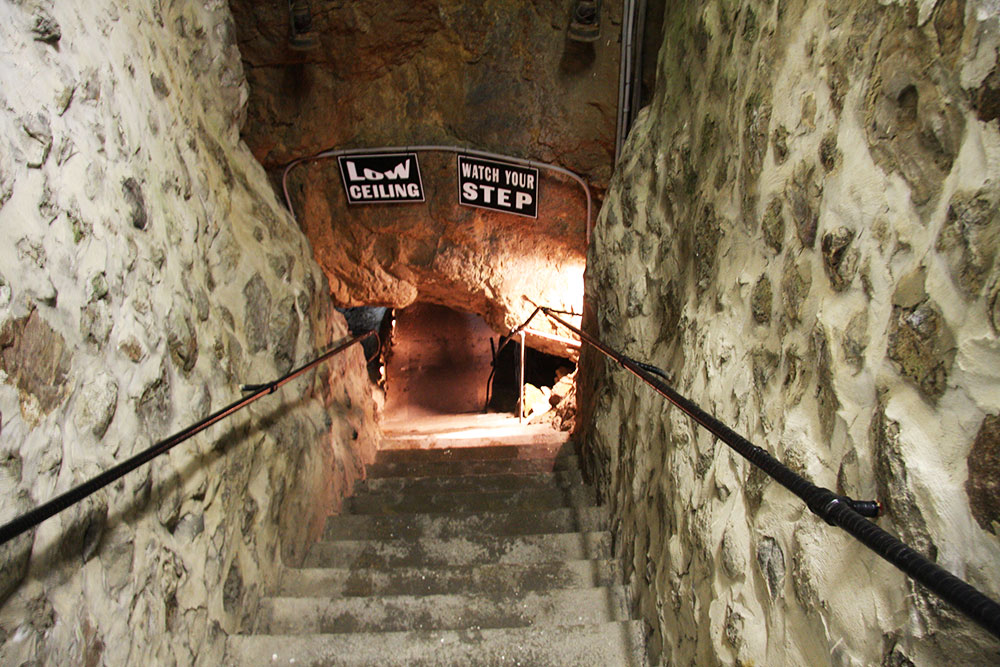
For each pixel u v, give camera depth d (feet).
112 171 5.88
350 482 12.39
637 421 8.26
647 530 7.38
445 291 16.88
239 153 10.56
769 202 5.05
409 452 15.03
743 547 4.71
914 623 2.87
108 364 5.34
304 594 8.45
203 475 6.69
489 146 13.25
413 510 11.42
